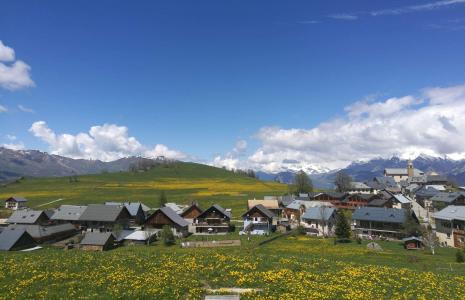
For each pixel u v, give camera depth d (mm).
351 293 34969
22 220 106375
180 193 186500
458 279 45188
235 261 46500
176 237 95938
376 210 104438
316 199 147625
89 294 32188
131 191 191750
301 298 32594
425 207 144500
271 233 99125
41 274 38188
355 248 75812
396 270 46875
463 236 82875
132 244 87438
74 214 108250
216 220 105812
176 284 35188
